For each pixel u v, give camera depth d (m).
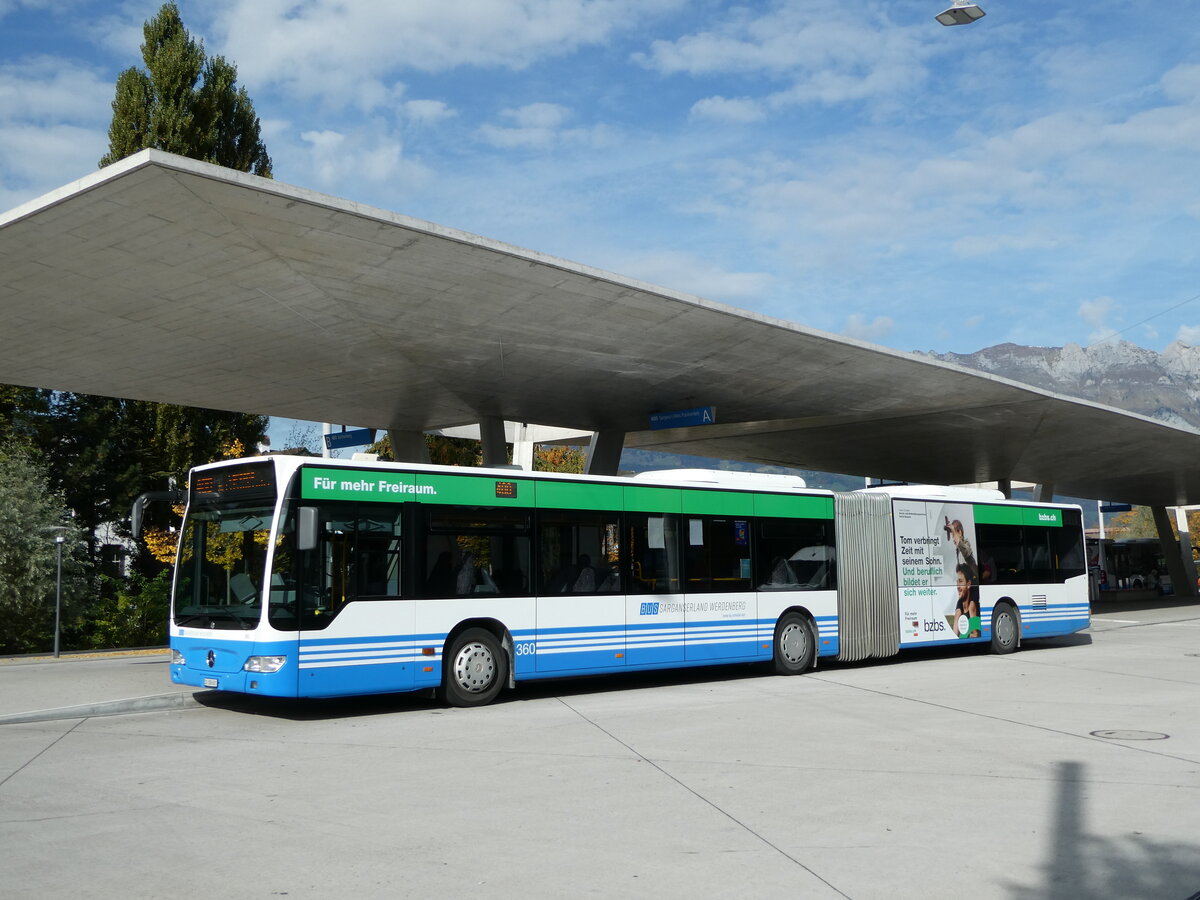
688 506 15.71
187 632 12.69
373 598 12.43
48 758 9.70
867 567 18.08
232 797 7.91
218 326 17.19
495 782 8.43
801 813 7.33
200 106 31.19
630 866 6.03
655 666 14.94
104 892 5.54
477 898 5.43
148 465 32.25
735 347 19.98
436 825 7.01
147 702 13.31
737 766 9.06
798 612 17.05
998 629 20.27
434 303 16.45
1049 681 15.61
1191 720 11.66
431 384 22.16
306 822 7.09
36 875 5.86
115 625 25.42
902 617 18.53
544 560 14.01
